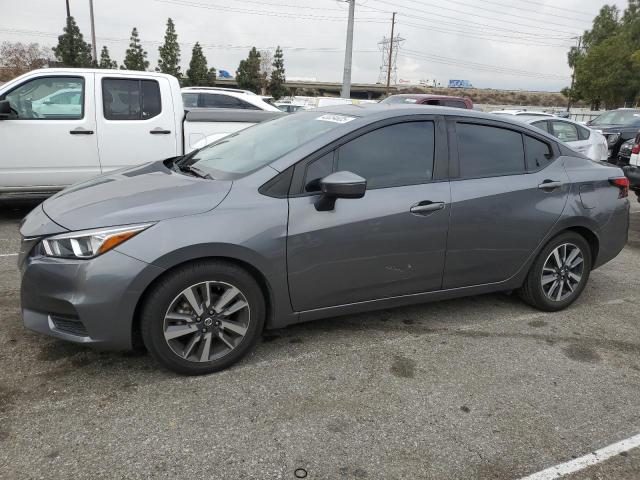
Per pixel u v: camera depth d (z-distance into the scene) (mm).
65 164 6805
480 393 3131
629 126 14469
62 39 54125
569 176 4242
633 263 6023
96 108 6844
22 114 6586
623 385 3299
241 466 2445
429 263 3703
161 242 2889
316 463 2486
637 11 63375
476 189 3795
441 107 3861
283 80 66625
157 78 7164
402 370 3359
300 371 3293
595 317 4359
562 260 4316
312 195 3299
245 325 3234
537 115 11508
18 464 2402
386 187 3516
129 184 3432
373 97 103875
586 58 53656
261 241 3107
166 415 2797
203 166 3773
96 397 2932
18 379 3078
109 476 2352
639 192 8133
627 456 2631
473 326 4066
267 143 3736
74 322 2930
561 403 3066
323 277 3369
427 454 2582
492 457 2582
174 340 3074
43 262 2904
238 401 2945
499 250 3965
